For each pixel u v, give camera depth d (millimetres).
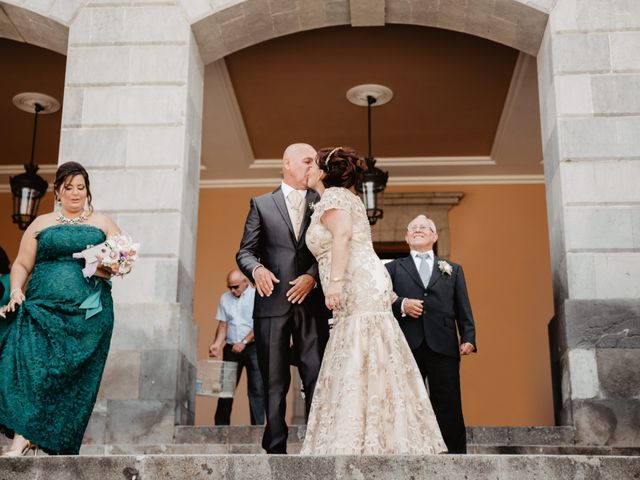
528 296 12438
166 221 7539
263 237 5273
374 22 8547
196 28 8203
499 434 6680
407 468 4008
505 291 12461
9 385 4965
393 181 12875
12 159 12945
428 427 4625
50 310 5156
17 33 8578
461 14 8328
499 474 3994
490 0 7996
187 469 4062
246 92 10820
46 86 10984
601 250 7250
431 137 11945
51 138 12305
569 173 7445
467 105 11070
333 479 4008
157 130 7801
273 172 12789
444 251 12594
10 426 4883
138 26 8086
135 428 6918
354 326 4672
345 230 4688
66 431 5027
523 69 9930
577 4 7883
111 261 5238
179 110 7852
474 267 12547
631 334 6977
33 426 4883
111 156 7730
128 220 7551
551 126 7820
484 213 12734
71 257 5301
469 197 12812
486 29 8438
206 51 8531
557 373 7352
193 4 8133
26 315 5137
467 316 6262
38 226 5418
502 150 12047
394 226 12711
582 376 6895
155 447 6605
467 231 12680
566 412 6984
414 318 6152
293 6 8273
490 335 12289
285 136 11945
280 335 5082
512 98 10609
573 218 7332
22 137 12289
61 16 8172
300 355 5109
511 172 12672
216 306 12664
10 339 5086
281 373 5059
